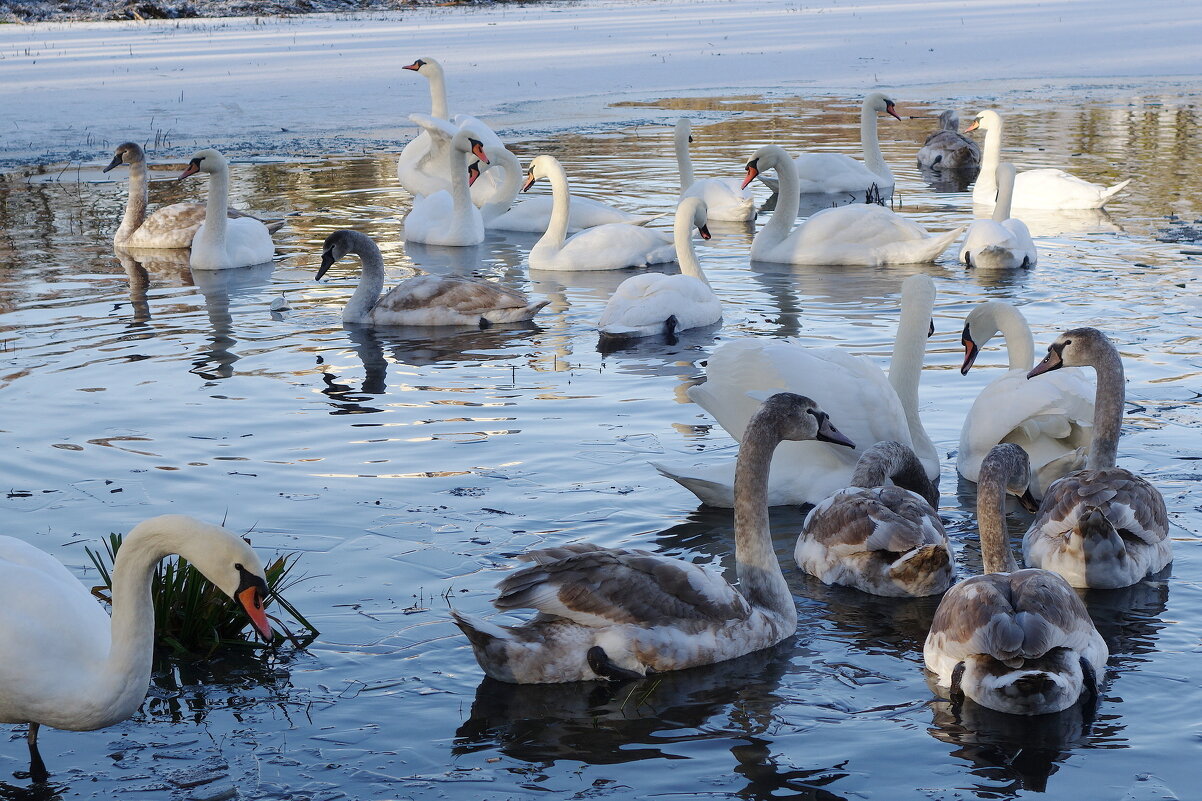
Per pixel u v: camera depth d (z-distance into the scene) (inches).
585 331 590.9
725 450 406.6
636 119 1347.2
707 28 2561.5
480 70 1786.4
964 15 2753.4
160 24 2672.2
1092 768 232.2
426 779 231.5
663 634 271.7
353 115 1363.2
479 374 510.6
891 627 297.4
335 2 3289.9
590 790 227.8
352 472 390.3
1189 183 928.9
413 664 275.3
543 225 883.4
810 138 1227.9
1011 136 1186.6
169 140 1210.6
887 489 323.0
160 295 667.4
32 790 229.1
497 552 329.7
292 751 241.0
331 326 605.0
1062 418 377.7
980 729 247.0
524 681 267.9
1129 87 1508.4
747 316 611.5
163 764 237.1
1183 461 386.3
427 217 844.6
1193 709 252.4
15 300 649.0
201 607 282.4
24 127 1269.7
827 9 3144.7
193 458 403.9
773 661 280.5
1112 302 601.3
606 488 376.5
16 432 430.6
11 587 239.9
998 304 429.1
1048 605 252.4
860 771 233.0
